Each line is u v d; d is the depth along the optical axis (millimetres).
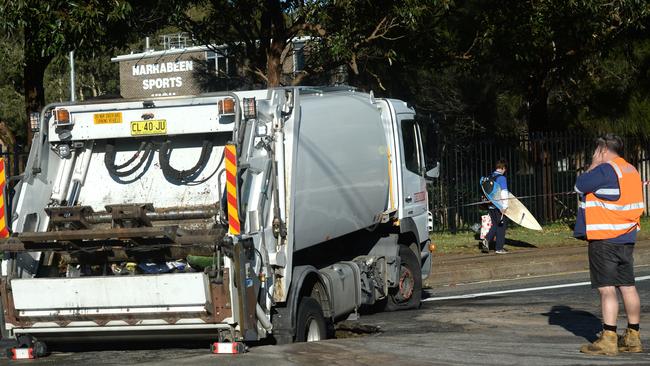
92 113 16688
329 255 19938
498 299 24516
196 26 33781
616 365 14305
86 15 27031
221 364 14164
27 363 15836
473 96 45625
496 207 32812
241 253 14992
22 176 16219
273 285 16328
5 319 15766
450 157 39219
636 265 31781
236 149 15328
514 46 35781
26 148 35531
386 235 22297
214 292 14898
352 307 19844
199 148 16562
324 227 18500
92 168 16922
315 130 18172
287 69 40250
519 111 46344
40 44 28516
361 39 31375
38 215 16406
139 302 15094
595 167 15312
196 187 16328
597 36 38500
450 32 36562
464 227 39250
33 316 15641
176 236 14828
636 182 15328
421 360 14898
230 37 34719
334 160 18953
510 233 38312
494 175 33188
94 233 15008
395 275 22078
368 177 20703
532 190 40844
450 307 23359
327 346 15992
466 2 35656
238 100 15695
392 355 15312
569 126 44875
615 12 36219
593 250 15367
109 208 15453
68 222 15992
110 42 30297
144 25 31625
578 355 15336
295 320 16609
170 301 14977
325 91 20062
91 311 15391
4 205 15797
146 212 15867
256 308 15508
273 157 16453
